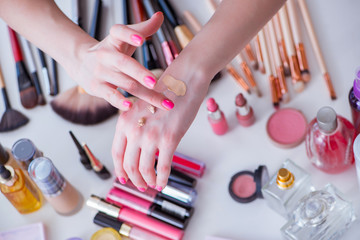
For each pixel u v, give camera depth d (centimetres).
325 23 89
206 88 65
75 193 85
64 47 74
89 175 88
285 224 73
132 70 61
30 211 86
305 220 70
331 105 83
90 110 90
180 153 85
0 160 87
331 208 70
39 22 77
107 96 66
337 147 73
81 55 72
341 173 79
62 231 84
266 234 78
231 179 82
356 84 69
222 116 82
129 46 68
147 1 94
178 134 65
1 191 82
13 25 79
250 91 88
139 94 63
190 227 81
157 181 67
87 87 72
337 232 72
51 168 78
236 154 84
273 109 86
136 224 81
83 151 83
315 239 71
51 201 82
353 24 88
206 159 85
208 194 83
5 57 100
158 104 62
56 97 93
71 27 76
